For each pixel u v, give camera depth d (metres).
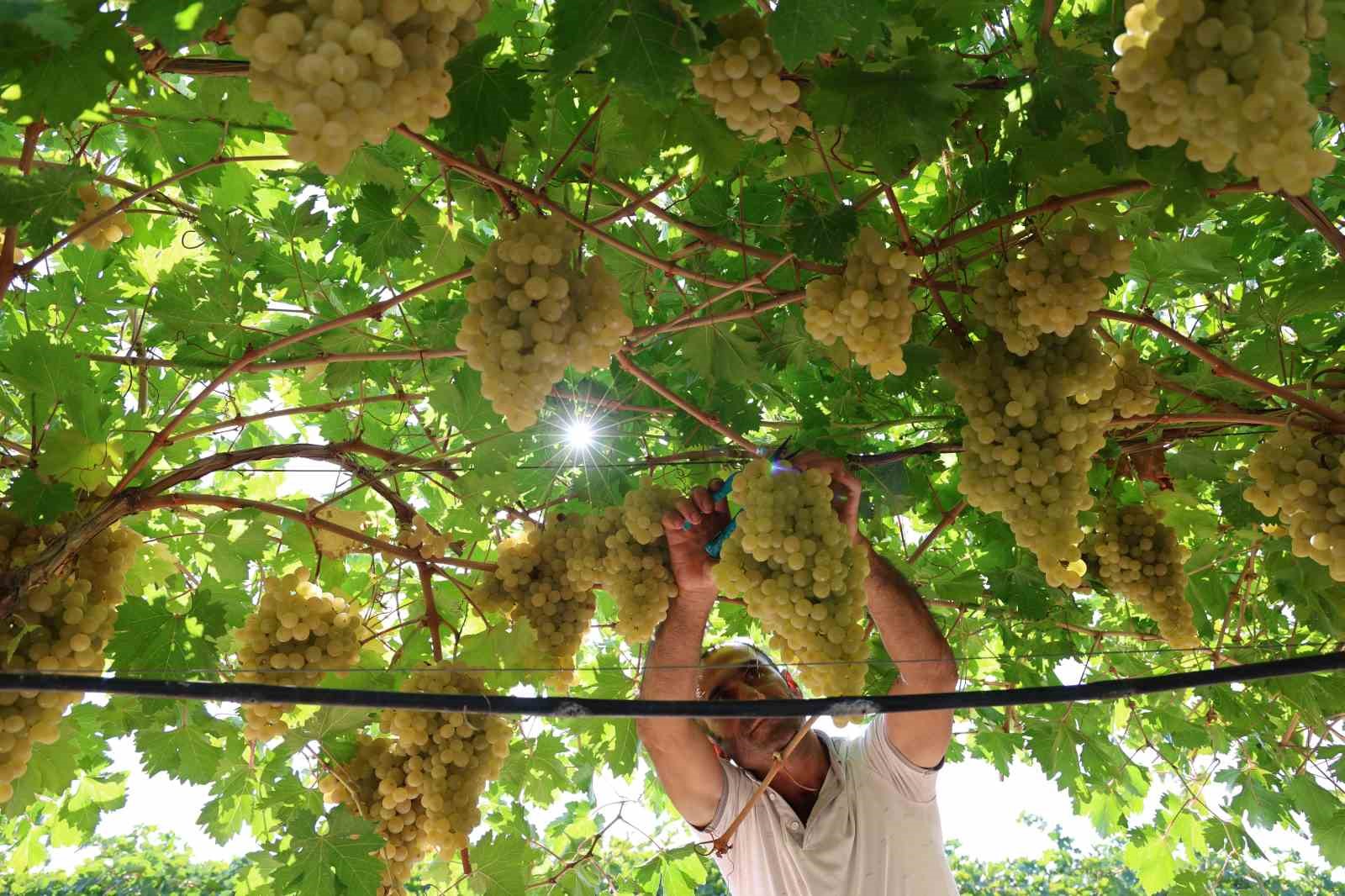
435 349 3.24
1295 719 4.43
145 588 3.32
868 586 3.08
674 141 2.48
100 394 3.48
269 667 2.71
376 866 2.81
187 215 3.12
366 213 3.04
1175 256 3.11
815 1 1.79
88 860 9.48
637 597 2.94
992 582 4.06
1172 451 3.51
